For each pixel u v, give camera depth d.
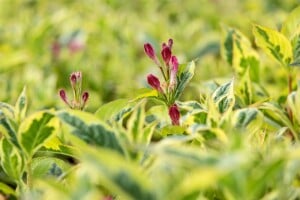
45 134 0.84
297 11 1.06
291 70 1.05
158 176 0.68
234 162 0.62
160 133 0.90
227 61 1.17
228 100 0.92
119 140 0.78
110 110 0.96
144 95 0.94
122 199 0.79
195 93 1.50
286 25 1.07
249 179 0.68
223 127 0.83
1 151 0.87
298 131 0.98
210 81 1.11
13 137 0.85
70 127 0.78
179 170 0.70
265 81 1.41
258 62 1.14
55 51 1.69
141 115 0.80
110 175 0.65
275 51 1.04
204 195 0.78
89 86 1.57
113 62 1.66
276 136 0.85
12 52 1.75
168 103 0.94
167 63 0.94
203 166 0.65
